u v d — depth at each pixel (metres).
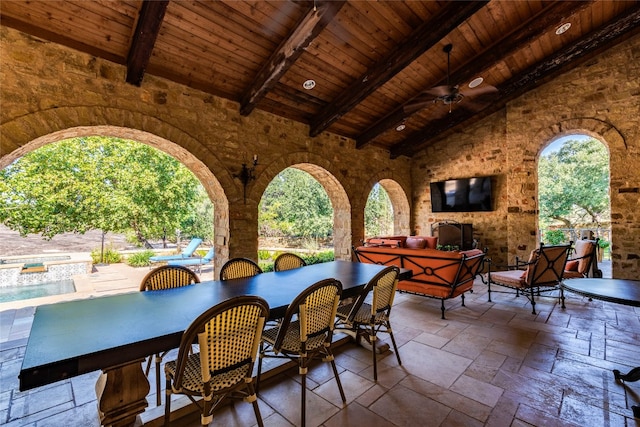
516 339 2.77
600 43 4.27
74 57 2.72
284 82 3.98
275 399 1.90
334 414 1.74
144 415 1.65
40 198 6.30
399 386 2.02
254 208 4.12
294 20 3.01
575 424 1.63
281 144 4.52
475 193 6.24
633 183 4.47
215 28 2.95
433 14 3.35
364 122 5.46
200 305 1.72
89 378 2.18
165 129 3.28
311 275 2.56
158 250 9.67
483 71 4.28
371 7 3.13
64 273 6.35
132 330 1.33
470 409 1.77
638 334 2.83
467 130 6.53
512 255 5.61
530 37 3.81
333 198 5.95
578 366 2.25
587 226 8.59
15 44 2.44
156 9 2.38
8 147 2.38
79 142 6.77
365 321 2.23
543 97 5.33
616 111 4.64
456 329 3.04
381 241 4.61
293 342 1.83
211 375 1.31
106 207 6.96
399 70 3.76
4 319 3.32
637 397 1.86
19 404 1.85
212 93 3.70
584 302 3.97
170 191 7.66
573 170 9.90
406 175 7.25
